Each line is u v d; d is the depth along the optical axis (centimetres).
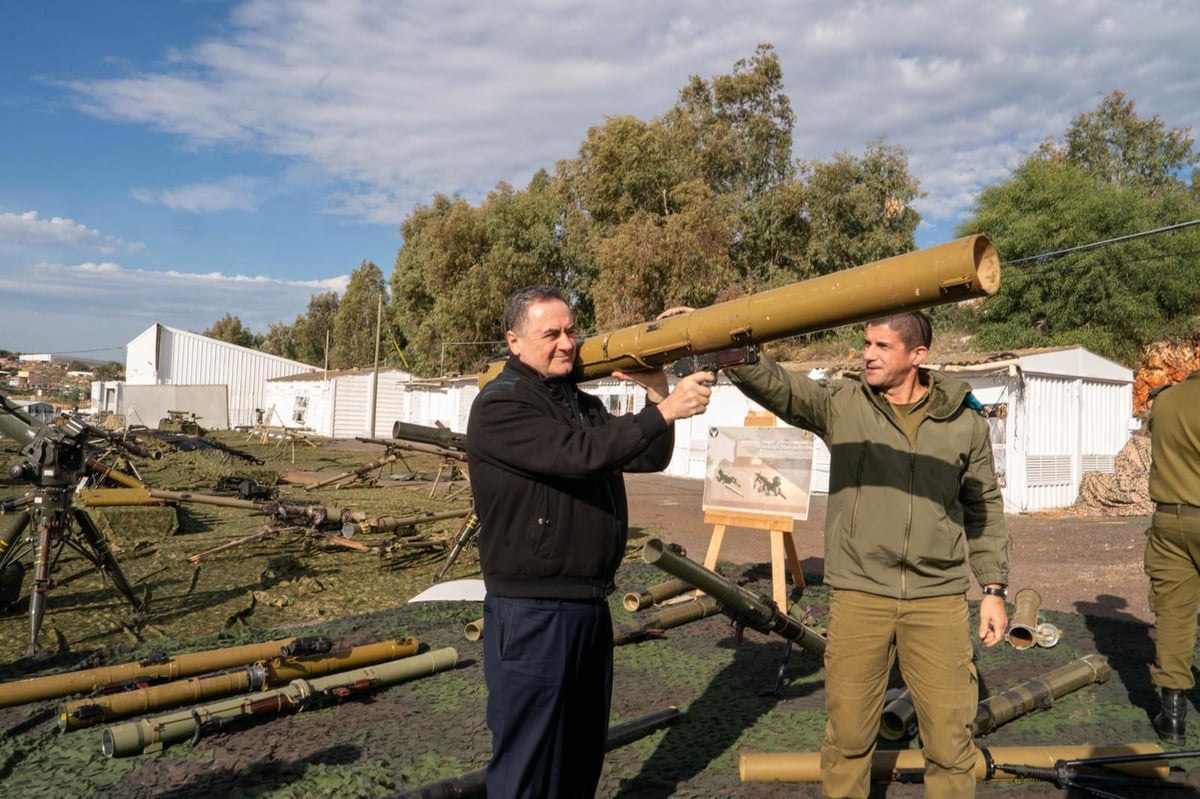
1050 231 2303
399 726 407
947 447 285
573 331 278
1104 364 1508
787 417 311
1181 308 2248
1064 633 585
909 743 392
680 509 1361
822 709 438
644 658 533
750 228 3334
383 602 699
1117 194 2278
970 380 1427
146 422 3981
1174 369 2131
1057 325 2302
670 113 3619
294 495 1446
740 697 458
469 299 3609
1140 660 521
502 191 3731
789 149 3631
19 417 610
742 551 966
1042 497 1389
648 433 246
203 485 1508
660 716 412
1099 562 878
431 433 839
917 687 284
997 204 2419
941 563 281
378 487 1634
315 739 390
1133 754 359
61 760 363
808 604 683
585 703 276
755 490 653
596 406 303
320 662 456
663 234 2850
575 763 279
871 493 288
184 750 375
